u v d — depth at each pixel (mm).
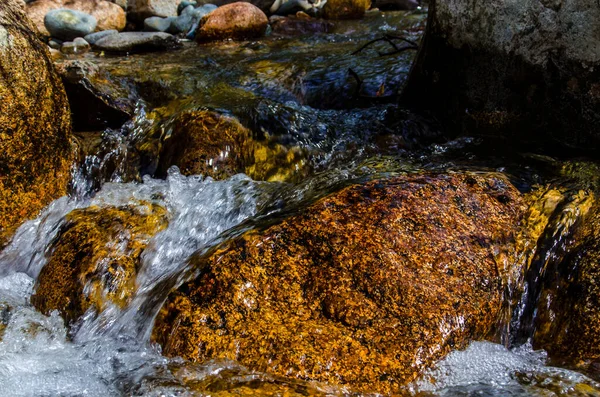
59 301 1692
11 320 1669
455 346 1422
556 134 2023
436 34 2314
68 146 2215
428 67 2393
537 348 1485
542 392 1338
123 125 2531
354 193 1612
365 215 1559
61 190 2162
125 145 2391
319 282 1471
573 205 1654
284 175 2287
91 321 1631
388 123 2420
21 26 2080
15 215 2025
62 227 1875
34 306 1735
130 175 2330
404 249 1511
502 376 1392
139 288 1691
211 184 2107
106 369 1475
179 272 1580
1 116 1957
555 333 1484
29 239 1998
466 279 1492
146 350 1470
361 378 1344
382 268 1477
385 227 1538
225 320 1434
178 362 1406
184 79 3176
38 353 1566
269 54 3889
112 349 1521
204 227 1928
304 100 3084
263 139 2336
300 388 1318
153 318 1508
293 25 4762
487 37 2123
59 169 2166
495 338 1489
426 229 1550
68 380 1449
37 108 2059
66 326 1655
